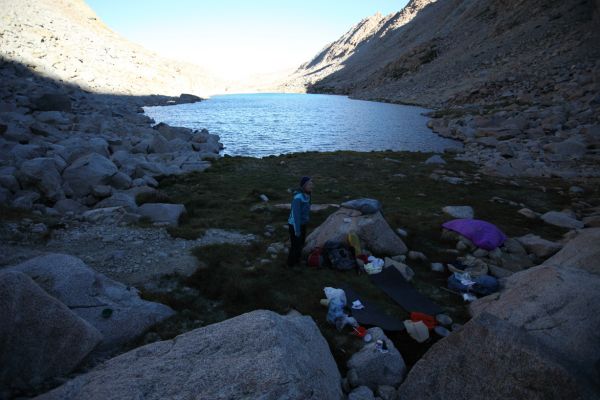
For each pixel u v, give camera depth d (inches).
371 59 7426.2
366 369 212.5
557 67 2160.4
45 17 4148.6
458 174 820.0
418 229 461.1
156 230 425.4
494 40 3376.0
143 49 5871.1
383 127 1903.3
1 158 655.1
